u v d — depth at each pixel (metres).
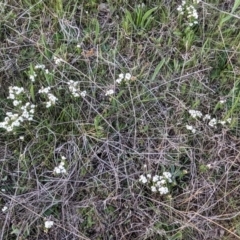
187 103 0.54
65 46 0.54
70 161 0.50
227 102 0.54
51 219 0.48
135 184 0.50
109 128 0.52
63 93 0.53
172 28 0.56
